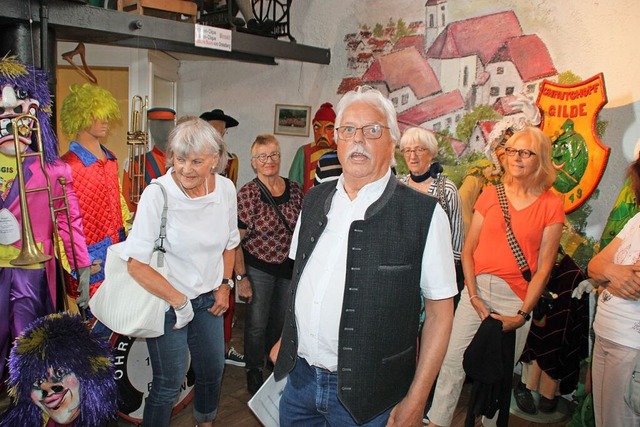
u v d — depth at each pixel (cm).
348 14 424
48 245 253
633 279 189
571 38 316
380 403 147
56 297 275
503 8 344
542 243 241
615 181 302
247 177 493
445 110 378
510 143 243
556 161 323
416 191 150
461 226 278
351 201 152
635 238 199
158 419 221
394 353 147
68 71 435
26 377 178
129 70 413
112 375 195
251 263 296
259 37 380
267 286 298
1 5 240
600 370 209
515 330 242
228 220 230
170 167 217
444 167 381
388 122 147
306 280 156
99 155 286
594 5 305
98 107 273
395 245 142
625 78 296
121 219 300
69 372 181
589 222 314
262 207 291
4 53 257
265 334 321
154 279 201
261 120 479
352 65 426
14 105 233
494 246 247
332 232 153
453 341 256
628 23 293
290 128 465
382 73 410
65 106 274
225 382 326
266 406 179
